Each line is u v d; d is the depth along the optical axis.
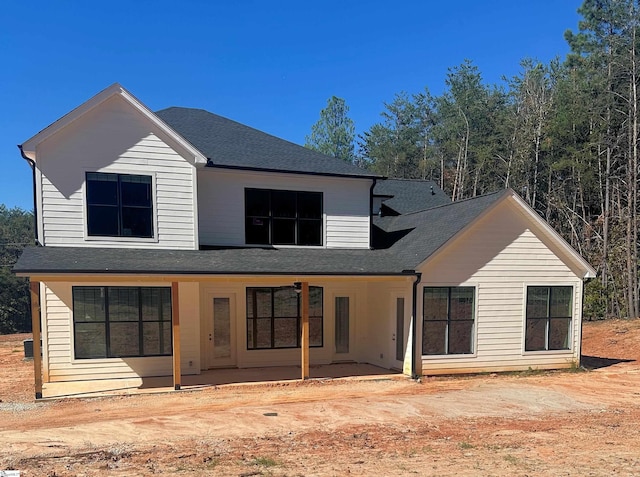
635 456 6.61
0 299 46.69
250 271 11.12
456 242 12.59
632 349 17.36
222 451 6.71
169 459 6.34
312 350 14.26
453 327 12.65
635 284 25.72
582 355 17.17
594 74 31.61
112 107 11.77
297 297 14.23
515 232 13.16
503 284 13.07
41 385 10.15
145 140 12.03
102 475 5.67
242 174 13.45
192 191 12.43
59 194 11.38
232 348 13.60
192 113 17.41
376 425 8.23
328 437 7.48
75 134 11.49
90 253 11.11
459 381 12.15
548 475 5.79
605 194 29.47
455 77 50.94
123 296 11.99
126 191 11.89
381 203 18.59
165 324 12.35
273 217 13.82
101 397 10.25
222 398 10.21
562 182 33.41
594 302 26.36
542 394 10.75
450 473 5.84
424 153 48.56
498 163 39.62
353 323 14.74
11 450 6.68
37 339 10.12
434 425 8.30
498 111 44.38
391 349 13.41
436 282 12.43
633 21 27.95
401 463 6.23
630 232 26.06
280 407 9.41
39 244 11.26
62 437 7.33
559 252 13.58
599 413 9.24
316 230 14.29
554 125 32.22
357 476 5.71
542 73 39.62
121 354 11.97
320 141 56.53
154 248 12.09
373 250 14.50
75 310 11.62
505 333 13.09
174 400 10.02
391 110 53.62
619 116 28.64
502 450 6.87
